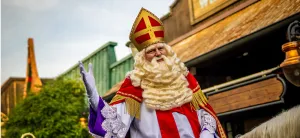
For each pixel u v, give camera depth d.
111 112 2.79
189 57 7.98
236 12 8.34
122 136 2.80
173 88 2.96
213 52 7.30
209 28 8.99
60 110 11.20
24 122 11.24
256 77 6.64
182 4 10.55
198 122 3.04
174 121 2.91
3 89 19.08
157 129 2.90
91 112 2.76
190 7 10.05
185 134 2.89
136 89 3.02
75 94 12.30
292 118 2.77
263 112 8.13
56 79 12.65
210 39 8.11
